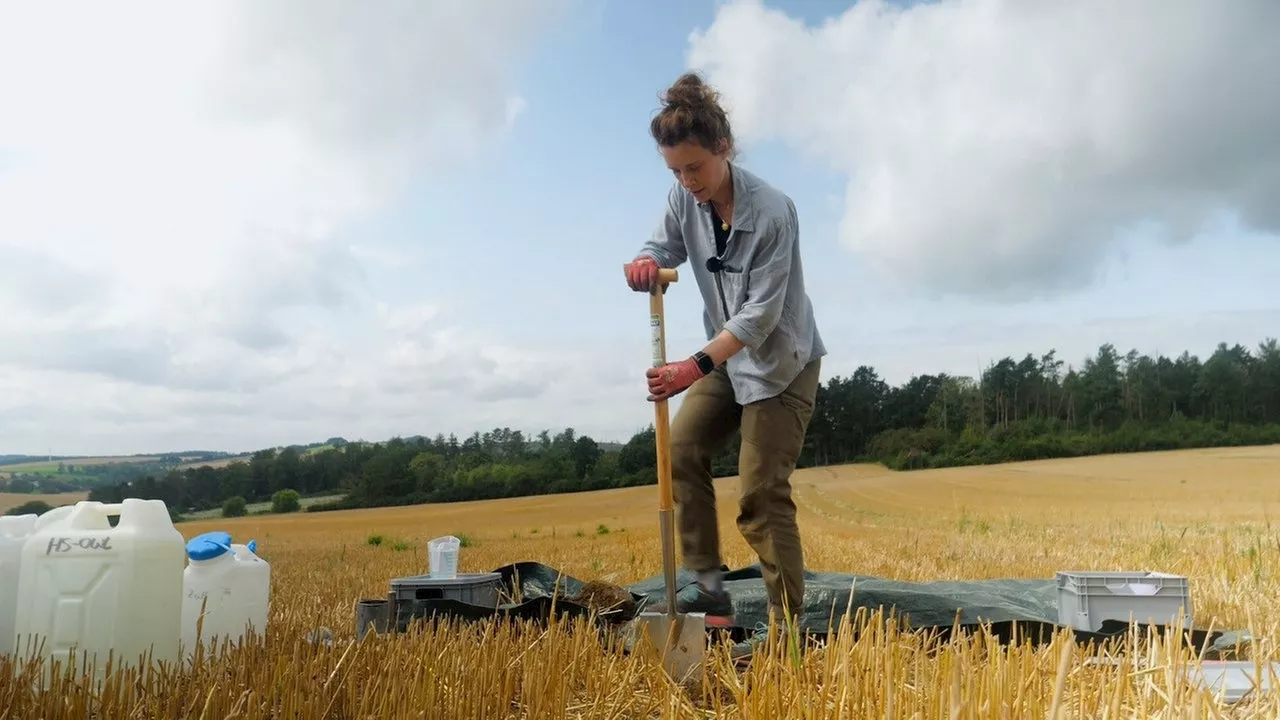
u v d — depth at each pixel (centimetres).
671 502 335
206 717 245
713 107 367
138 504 313
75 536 304
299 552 1800
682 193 429
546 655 313
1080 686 239
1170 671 207
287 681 264
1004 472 5950
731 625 412
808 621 433
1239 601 506
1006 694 213
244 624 371
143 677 281
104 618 298
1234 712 241
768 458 385
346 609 611
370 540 2314
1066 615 441
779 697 236
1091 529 1762
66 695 251
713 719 265
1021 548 1267
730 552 1315
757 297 376
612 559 1224
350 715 263
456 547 471
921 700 221
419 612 407
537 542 2036
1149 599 413
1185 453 6988
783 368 385
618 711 284
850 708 220
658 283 364
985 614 444
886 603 443
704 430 424
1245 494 3825
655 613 333
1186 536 1352
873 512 3312
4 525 352
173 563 319
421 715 244
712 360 361
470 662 304
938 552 1220
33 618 302
